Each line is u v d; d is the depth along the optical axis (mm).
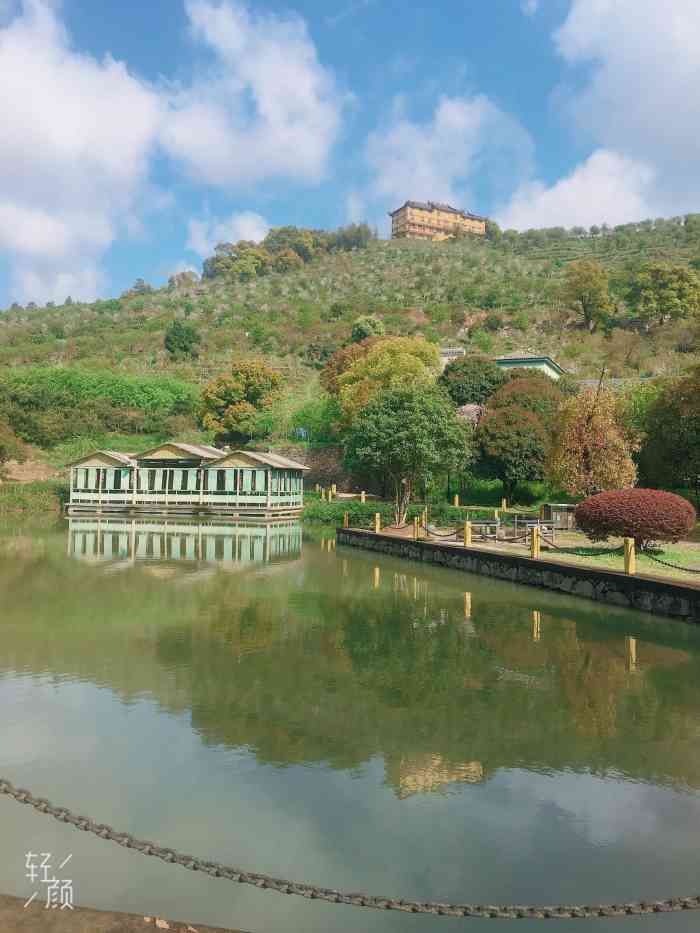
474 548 19359
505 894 4141
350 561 21094
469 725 6938
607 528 17109
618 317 82438
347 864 4453
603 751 6320
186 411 63844
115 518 38719
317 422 54812
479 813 5137
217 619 11914
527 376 42719
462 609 13188
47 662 9094
